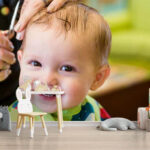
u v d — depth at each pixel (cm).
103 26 233
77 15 230
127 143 173
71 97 230
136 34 368
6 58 228
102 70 238
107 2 352
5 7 229
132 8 371
